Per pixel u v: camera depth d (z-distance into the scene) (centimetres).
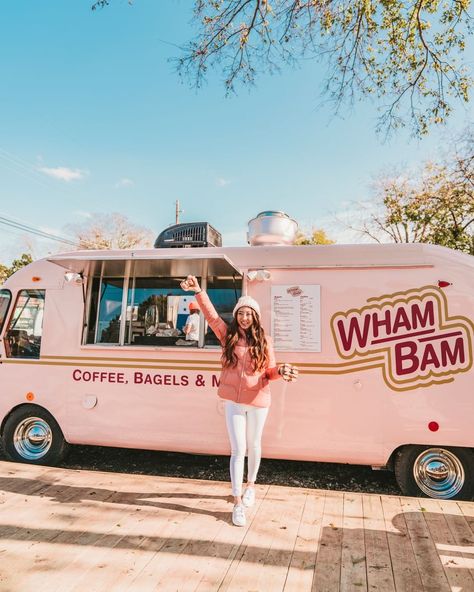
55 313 473
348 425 406
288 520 323
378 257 415
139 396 445
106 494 364
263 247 439
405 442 396
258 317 347
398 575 256
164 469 504
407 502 355
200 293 352
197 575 254
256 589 242
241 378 335
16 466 430
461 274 399
